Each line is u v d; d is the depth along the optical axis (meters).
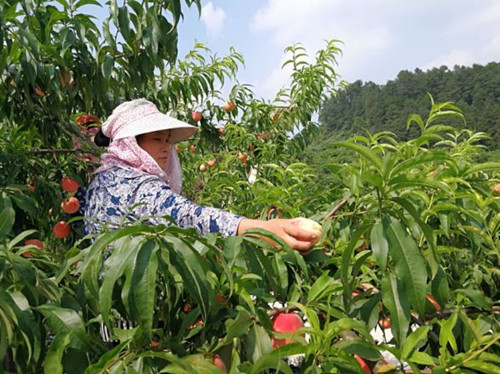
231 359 1.15
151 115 2.13
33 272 1.32
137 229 1.11
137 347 1.10
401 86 102.38
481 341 1.06
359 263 1.31
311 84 5.66
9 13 2.58
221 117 5.61
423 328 1.01
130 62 3.11
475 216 1.55
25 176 3.13
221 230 1.53
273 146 5.34
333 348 1.01
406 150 1.72
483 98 94.62
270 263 1.31
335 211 1.71
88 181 3.42
